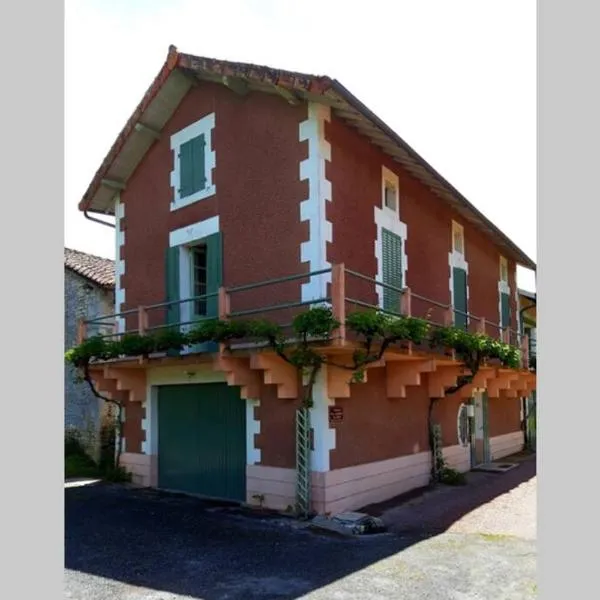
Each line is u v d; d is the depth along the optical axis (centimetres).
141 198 1195
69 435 1529
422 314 1170
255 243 958
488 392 1495
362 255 978
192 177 1084
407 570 626
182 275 1085
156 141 1173
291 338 850
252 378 936
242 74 926
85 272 1530
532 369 1648
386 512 919
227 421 1028
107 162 1191
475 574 613
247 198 980
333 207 918
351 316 787
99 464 1403
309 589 571
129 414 1223
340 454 905
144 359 1012
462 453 1357
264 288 934
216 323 854
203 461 1062
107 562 662
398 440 1081
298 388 902
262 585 584
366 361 820
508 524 846
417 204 1191
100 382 1205
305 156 910
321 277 873
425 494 1063
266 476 933
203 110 1078
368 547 716
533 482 1206
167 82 1076
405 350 927
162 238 1133
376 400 1021
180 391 1125
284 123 944
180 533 782
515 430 1791
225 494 1016
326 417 877
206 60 987
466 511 930
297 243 904
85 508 946
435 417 1237
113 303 1516
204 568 639
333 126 939
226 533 782
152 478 1149
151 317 1132
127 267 1207
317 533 782
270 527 811
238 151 1005
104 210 1314
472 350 1103
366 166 1015
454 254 1354
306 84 834
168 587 582
